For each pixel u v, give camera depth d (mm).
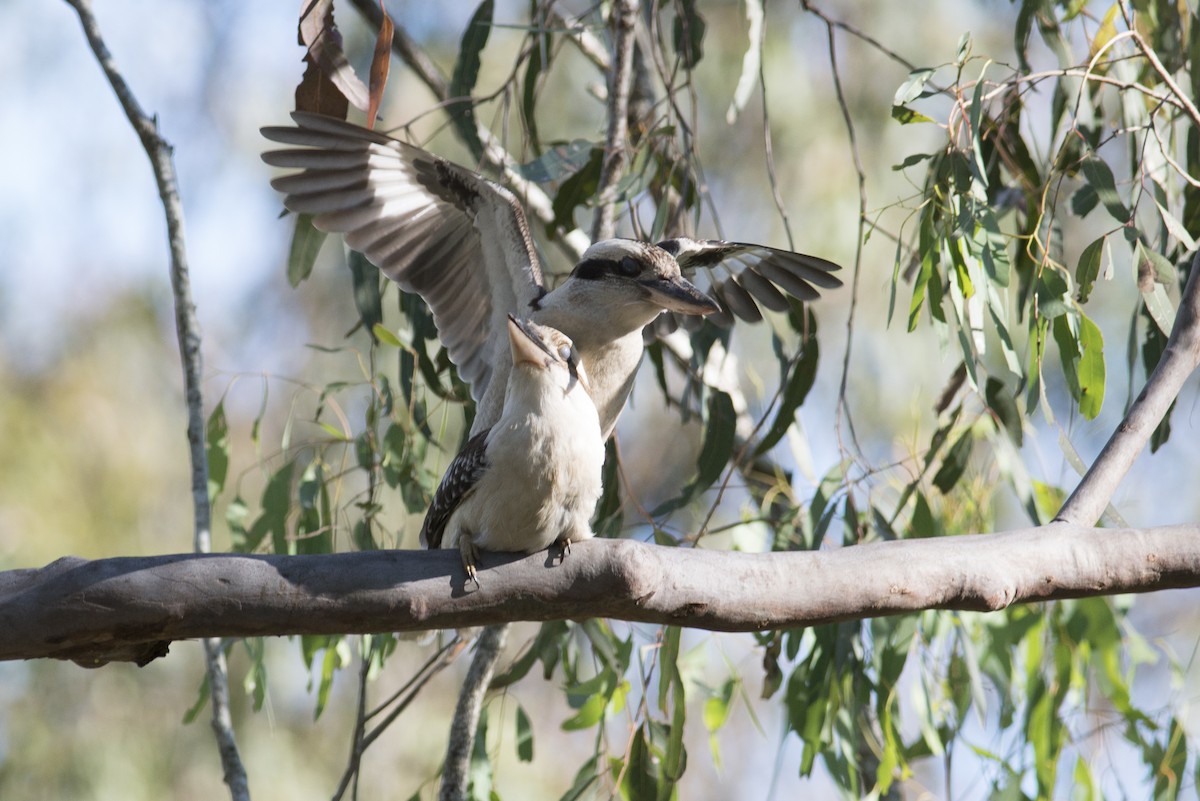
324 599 5410
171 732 14062
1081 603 9281
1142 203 10078
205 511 8188
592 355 7887
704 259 8820
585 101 15047
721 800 17000
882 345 14430
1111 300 14375
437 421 12086
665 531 8984
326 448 9805
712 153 15352
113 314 15664
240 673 14086
